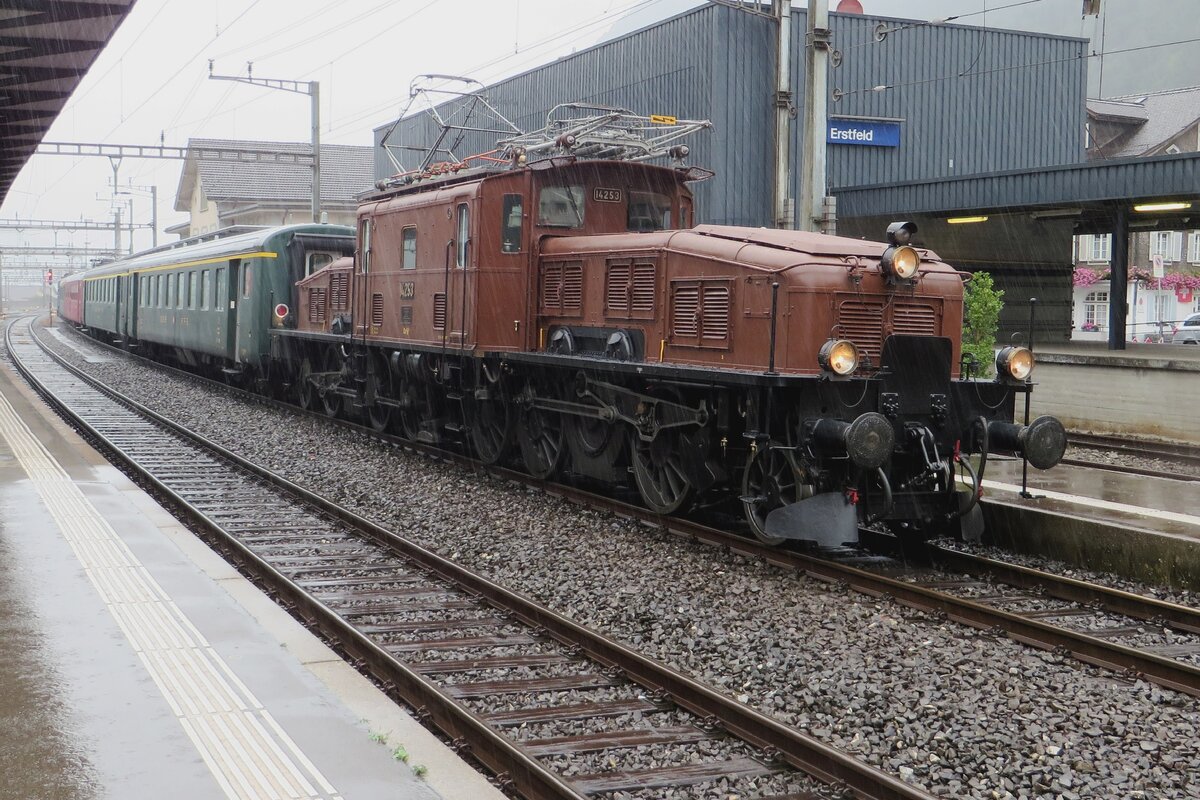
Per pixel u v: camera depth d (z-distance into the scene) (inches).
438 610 293.3
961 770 191.6
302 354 769.6
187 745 171.0
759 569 339.0
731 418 373.1
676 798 180.9
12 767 161.2
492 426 531.8
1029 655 261.6
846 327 349.7
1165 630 288.8
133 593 261.6
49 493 395.2
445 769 166.9
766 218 908.6
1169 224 1025.5
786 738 196.4
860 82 960.9
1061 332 1104.2
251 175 2071.9
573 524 400.5
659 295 402.9
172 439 622.2
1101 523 355.9
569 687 233.6
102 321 1551.4
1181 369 631.2
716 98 881.5
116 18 468.1
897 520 375.2
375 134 1451.8
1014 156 1036.5
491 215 482.6
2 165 924.6
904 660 250.1
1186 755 200.4
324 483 485.7
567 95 1063.6
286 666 210.7
